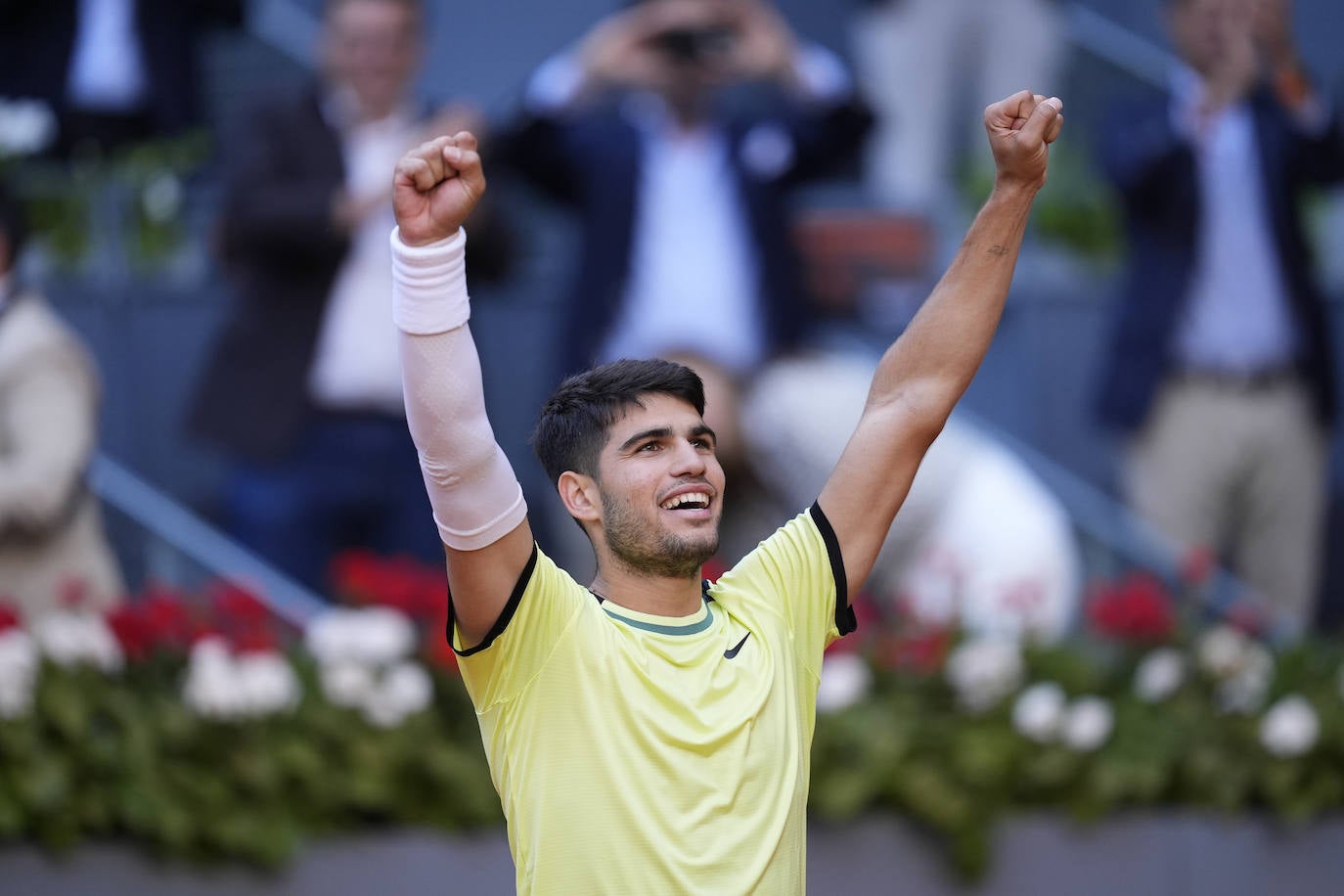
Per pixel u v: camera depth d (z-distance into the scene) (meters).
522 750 9.88
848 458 11.06
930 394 11.05
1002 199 11.12
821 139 25.27
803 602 10.77
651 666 9.91
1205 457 25.03
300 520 23.08
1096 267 27.67
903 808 19.36
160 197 26.12
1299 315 25.22
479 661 10.01
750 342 24.34
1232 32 25.14
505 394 25.91
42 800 17.56
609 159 24.55
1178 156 24.88
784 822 9.80
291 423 23.19
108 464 22.97
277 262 23.20
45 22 26.48
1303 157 25.50
